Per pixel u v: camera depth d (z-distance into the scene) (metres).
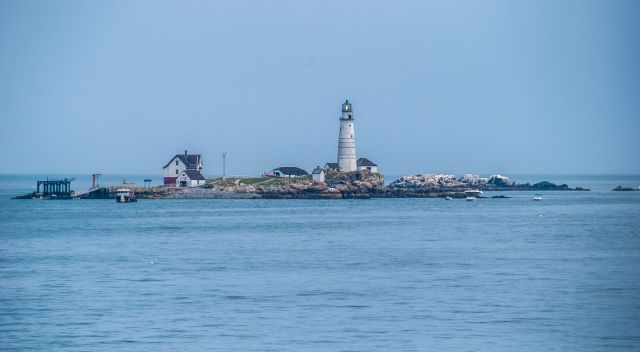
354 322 189.62
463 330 182.88
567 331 182.00
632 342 173.75
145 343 173.12
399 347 169.50
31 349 169.75
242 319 192.62
